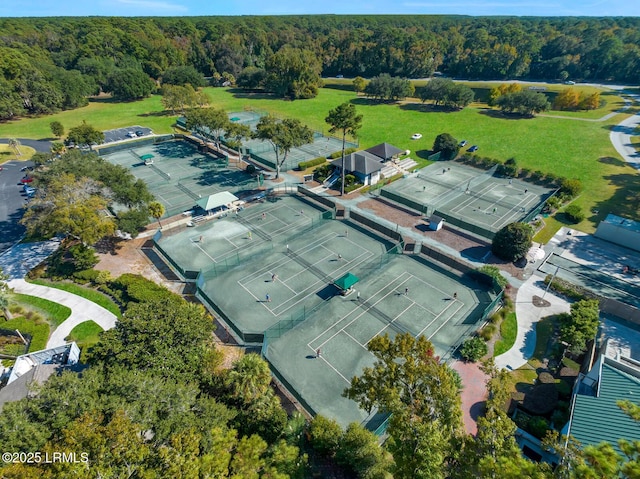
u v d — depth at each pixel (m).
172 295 39.28
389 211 58.69
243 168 74.81
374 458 22.53
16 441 18.05
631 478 11.47
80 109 121.56
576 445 17.44
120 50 157.12
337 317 38.12
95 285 42.97
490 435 18.19
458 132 95.75
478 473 16.86
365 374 21.16
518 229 45.44
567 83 153.25
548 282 42.84
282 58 134.25
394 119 108.62
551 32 182.88
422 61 155.62
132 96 135.12
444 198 63.09
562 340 33.47
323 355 33.91
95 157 55.72
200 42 184.50
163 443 19.95
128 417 19.61
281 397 30.20
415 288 42.16
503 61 157.38
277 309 39.16
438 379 19.34
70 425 18.36
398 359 32.94
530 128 97.31
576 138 88.62
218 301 40.19
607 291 41.97
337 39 183.12
